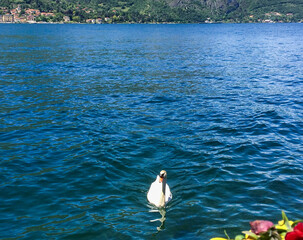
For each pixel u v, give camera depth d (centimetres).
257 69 3247
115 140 1367
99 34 10269
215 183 1025
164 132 1470
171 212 888
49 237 786
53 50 4959
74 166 1139
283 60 3925
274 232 319
